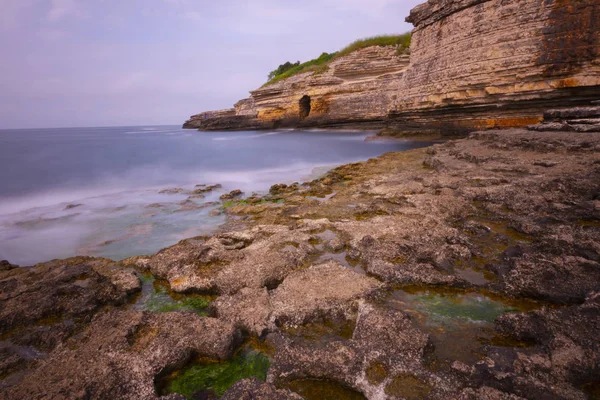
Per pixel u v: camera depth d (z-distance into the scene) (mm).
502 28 20641
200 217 10812
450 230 7246
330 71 44781
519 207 8172
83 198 14461
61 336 4863
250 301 5234
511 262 5859
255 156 26297
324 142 33844
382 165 16156
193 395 3953
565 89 18516
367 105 39906
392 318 4570
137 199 13906
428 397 3377
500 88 21078
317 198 11930
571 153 11812
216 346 4348
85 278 6414
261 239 7715
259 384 3719
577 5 17594
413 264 6062
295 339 4598
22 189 16281
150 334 4676
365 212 9234
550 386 3352
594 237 5988
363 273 6113
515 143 13836
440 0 25016
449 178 11227
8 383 4129
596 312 4176
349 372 3793
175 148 35500
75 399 3602
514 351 3863
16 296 5855
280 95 49156
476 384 3512
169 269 6645
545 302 4953
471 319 4746
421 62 27875
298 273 5949
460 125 25203
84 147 39688
